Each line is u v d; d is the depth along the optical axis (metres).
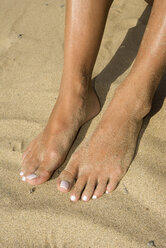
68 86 0.92
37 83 1.09
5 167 0.92
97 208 0.82
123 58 1.08
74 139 0.93
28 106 1.04
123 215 0.80
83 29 0.89
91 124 0.96
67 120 0.92
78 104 0.92
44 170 0.88
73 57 0.91
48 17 1.30
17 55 1.19
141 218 0.79
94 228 0.79
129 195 0.83
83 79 0.92
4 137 0.99
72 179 0.86
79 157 0.88
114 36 1.16
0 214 0.84
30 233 0.81
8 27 1.30
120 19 1.21
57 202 0.84
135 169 0.85
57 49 1.17
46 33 1.24
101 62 1.09
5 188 0.88
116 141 0.87
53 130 0.91
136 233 0.77
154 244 0.76
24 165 0.90
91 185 0.85
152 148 0.87
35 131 0.98
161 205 0.80
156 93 0.97
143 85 0.88
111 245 0.77
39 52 1.18
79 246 0.78
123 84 0.90
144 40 0.87
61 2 1.36
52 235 0.80
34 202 0.85
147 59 0.86
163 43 0.84
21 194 0.87
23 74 1.13
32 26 1.29
